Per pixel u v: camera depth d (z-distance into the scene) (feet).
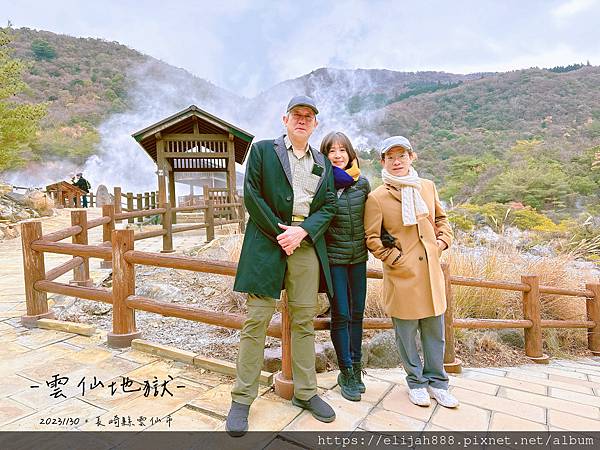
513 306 14.93
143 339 10.55
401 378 9.25
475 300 14.29
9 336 10.91
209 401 7.52
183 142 32.09
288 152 6.96
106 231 18.61
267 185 6.75
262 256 6.70
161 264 9.64
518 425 7.25
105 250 10.56
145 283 14.65
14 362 9.25
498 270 15.15
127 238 10.20
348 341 7.70
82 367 9.01
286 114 7.01
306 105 6.69
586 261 23.95
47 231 34.42
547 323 13.46
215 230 32.48
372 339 10.61
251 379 6.90
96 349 10.05
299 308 7.03
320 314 10.67
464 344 12.62
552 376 10.84
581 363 13.71
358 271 7.81
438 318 7.93
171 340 10.84
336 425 6.89
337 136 7.79
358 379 8.03
